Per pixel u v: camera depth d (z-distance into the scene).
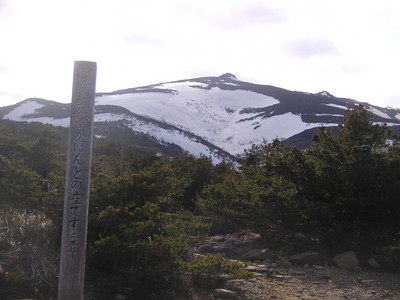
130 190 9.45
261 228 11.88
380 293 7.99
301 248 10.83
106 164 16.34
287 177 11.54
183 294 7.21
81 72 5.39
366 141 11.70
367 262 9.93
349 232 10.68
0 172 11.00
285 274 9.02
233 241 11.73
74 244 5.32
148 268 7.30
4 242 7.35
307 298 7.54
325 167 11.25
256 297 7.42
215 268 7.46
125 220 8.24
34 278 6.45
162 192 10.20
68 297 5.29
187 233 9.37
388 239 10.91
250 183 12.42
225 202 12.05
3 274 6.34
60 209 8.07
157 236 7.60
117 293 6.80
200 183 19.20
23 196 9.83
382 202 10.66
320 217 10.99
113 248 7.20
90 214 8.20
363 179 10.75
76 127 5.37
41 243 7.34
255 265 9.65
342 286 8.34
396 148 11.48
